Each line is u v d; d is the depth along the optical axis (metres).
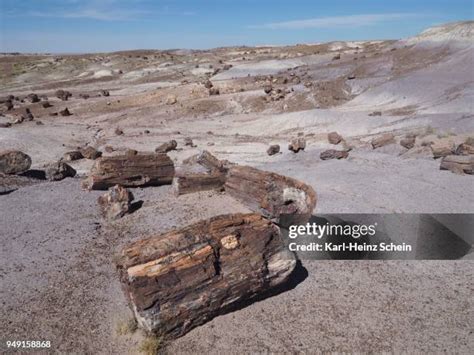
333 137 25.67
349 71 53.72
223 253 7.50
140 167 14.59
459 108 30.36
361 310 7.82
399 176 15.92
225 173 13.52
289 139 29.78
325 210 12.25
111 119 43.38
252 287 7.51
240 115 42.41
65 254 10.30
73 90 64.31
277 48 121.31
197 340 6.99
